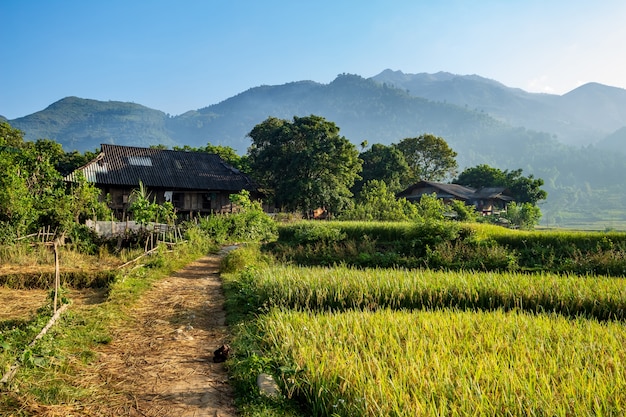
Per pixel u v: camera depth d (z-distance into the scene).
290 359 5.68
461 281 10.81
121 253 16.27
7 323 7.55
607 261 15.08
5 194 14.81
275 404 4.94
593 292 10.00
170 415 4.76
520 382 4.77
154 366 6.21
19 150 19.36
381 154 64.19
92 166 35.66
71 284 11.68
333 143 45.97
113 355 6.59
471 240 17.56
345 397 4.64
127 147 40.06
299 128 47.00
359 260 17.27
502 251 16.72
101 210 21.06
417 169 74.81
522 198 64.69
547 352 5.95
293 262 17.94
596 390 4.71
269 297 9.66
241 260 15.41
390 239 20.00
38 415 4.46
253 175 53.41
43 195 17.80
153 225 19.47
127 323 8.42
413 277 11.38
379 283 10.46
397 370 5.16
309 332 6.50
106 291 10.79
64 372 5.70
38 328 6.96
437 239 17.66
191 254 19.23
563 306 9.80
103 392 5.23
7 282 11.24
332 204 44.50
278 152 47.97
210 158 42.84
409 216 34.53
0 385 4.89
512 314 8.30
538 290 10.21
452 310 9.45
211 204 39.16
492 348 5.86
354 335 6.38
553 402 4.38
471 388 4.66
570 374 5.05
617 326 7.54
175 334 7.80
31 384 5.14
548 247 17.22
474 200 57.97
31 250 14.25
